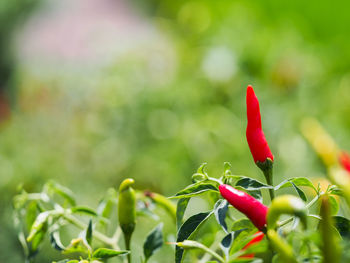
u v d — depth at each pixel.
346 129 1.03
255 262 0.42
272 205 0.39
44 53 2.33
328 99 1.10
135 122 1.12
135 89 1.17
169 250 0.63
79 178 1.09
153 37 1.35
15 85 1.68
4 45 3.27
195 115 1.07
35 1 3.44
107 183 1.10
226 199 0.42
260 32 1.26
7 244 0.86
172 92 1.11
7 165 1.05
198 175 0.44
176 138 1.02
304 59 1.20
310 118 1.01
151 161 1.03
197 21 1.29
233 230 0.45
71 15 3.37
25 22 3.39
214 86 1.11
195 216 0.43
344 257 0.39
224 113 1.05
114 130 1.15
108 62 1.33
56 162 1.12
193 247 0.42
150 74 1.21
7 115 1.43
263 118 1.03
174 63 1.21
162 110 1.10
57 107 1.33
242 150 0.99
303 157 0.91
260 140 0.46
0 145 1.16
